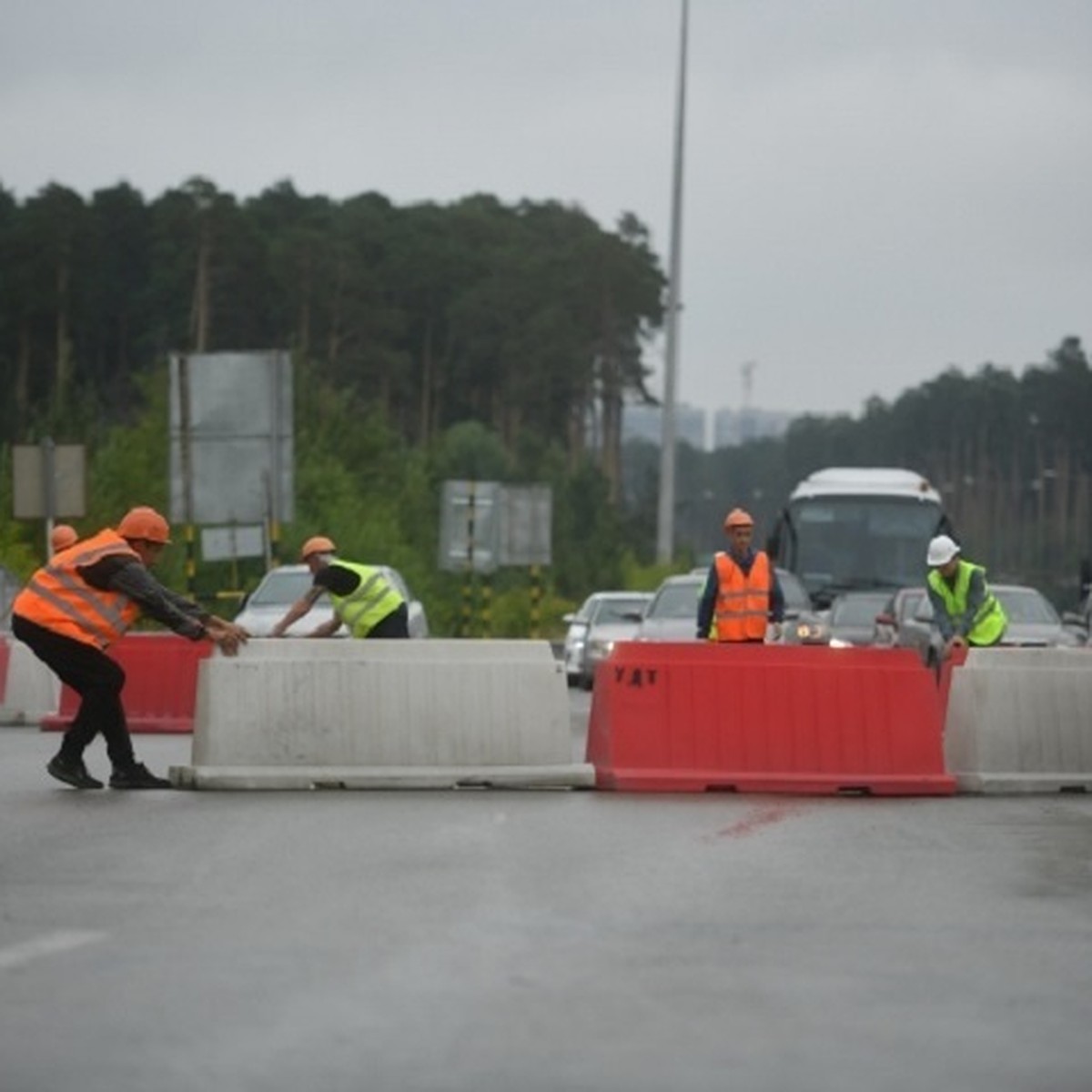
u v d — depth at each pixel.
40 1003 16.81
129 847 26.31
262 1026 16.05
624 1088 14.35
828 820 30.70
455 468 184.75
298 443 114.19
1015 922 21.28
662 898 22.42
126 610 34.09
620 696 35.12
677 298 112.62
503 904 21.91
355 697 34.75
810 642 56.97
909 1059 15.30
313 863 24.94
